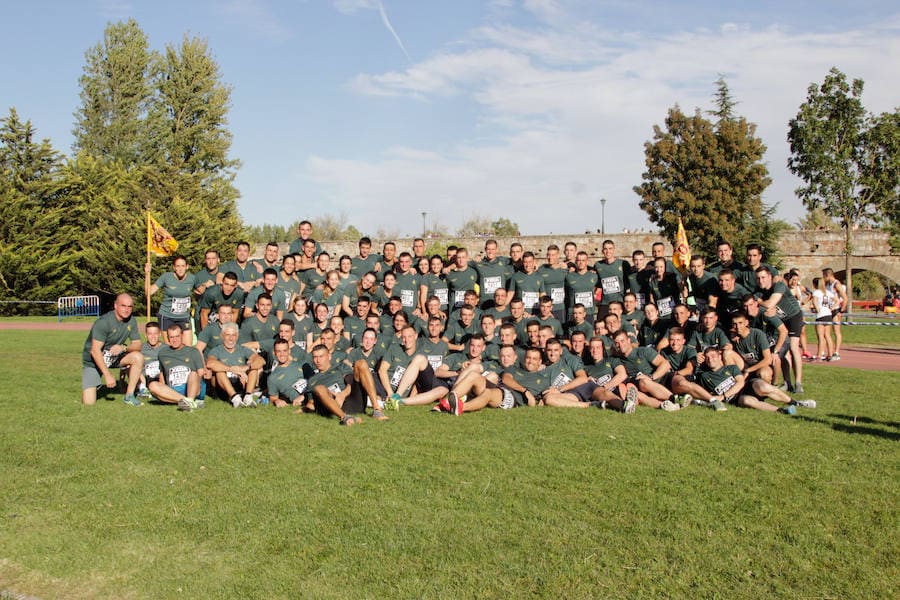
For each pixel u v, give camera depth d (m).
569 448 6.91
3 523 4.94
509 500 5.32
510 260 13.09
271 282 11.44
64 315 35.88
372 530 4.75
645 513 5.05
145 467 6.26
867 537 4.66
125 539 4.67
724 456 6.55
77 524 4.91
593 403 9.69
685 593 3.92
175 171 42.56
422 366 9.91
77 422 8.28
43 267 36.12
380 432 7.73
